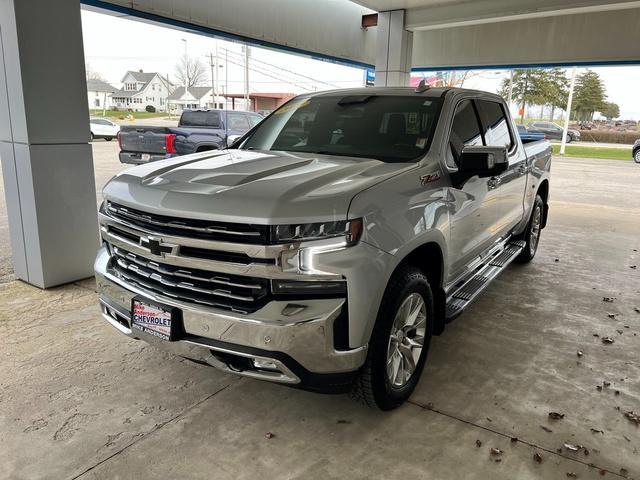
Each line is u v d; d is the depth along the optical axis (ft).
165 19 28.76
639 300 16.26
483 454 8.55
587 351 12.50
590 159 95.30
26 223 15.42
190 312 8.12
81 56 15.21
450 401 10.12
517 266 19.98
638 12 39.17
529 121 178.91
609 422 9.55
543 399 10.27
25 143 14.58
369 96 12.92
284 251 7.54
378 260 8.09
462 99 12.68
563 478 8.04
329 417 9.51
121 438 8.75
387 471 8.09
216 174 9.03
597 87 180.24
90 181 16.12
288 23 36.91
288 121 13.23
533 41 43.65
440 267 10.49
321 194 7.96
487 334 13.33
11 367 11.00
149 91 230.89
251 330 7.66
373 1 36.52
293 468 8.12
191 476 7.89
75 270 16.26
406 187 9.22
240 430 9.06
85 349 11.89
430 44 48.21
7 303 14.51
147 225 8.57
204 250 7.98
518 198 16.28
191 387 10.41
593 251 22.70
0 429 8.91
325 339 7.73
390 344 9.23
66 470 7.96
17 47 13.89
